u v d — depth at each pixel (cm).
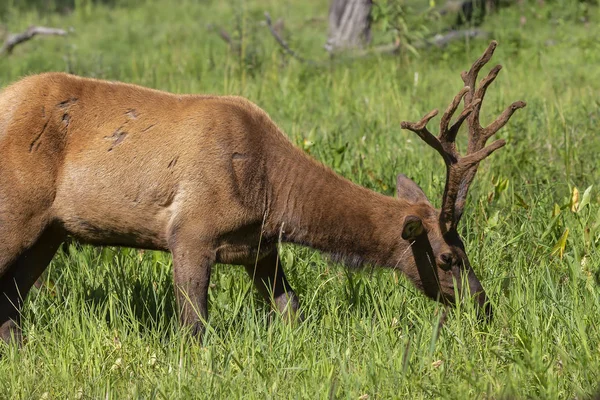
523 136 1736
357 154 1678
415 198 1202
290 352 1034
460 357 1011
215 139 1102
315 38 3381
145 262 1298
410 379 952
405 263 1172
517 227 1370
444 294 1164
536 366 950
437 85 2339
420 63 2633
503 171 1605
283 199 1148
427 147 1745
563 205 1339
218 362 1026
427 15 2959
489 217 1400
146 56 3041
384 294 1204
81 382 1005
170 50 3212
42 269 1167
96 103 1111
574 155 1641
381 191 1471
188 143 1100
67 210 1116
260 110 1156
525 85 2303
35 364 1057
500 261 1271
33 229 1101
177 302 1105
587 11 3350
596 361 985
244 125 1120
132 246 1152
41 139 1088
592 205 1393
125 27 3928
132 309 1211
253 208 1125
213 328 1125
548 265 1239
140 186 1105
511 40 2903
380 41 3058
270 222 1148
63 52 3369
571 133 1772
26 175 1083
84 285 1233
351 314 1131
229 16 4053
